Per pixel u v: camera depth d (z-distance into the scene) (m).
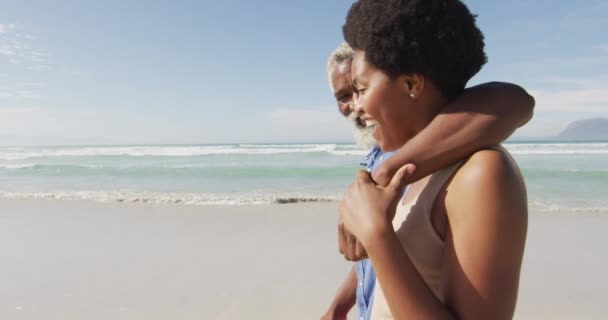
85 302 4.57
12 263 5.95
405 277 0.80
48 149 49.94
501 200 0.79
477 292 0.80
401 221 0.99
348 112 2.00
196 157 29.25
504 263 0.79
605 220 8.20
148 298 4.65
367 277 1.26
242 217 8.95
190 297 4.67
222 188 14.38
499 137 0.87
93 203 10.95
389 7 0.90
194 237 7.28
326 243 6.74
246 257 6.08
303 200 11.00
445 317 0.79
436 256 0.91
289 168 19.48
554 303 4.39
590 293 4.61
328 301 4.50
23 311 4.38
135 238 7.27
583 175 15.47
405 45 0.88
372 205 0.84
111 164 24.20
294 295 4.67
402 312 0.81
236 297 4.64
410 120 0.97
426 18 0.89
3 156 32.38
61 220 8.90
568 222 8.09
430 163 0.87
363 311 1.29
